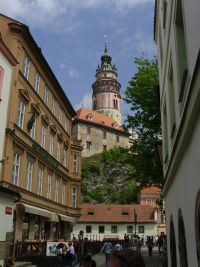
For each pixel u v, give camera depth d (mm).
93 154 120875
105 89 139625
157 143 16547
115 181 110375
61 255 22297
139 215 72500
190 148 6676
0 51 19250
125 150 28375
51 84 39562
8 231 15617
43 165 36562
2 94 19578
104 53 148125
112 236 70062
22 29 29719
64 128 45656
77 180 48375
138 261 2857
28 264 19109
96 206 74875
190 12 6184
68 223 45781
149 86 27438
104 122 126938
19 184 29875
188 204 7250
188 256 7465
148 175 26672
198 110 5547
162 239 29656
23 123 30984
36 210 31688
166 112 12602
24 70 31484
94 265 9617
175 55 8742
